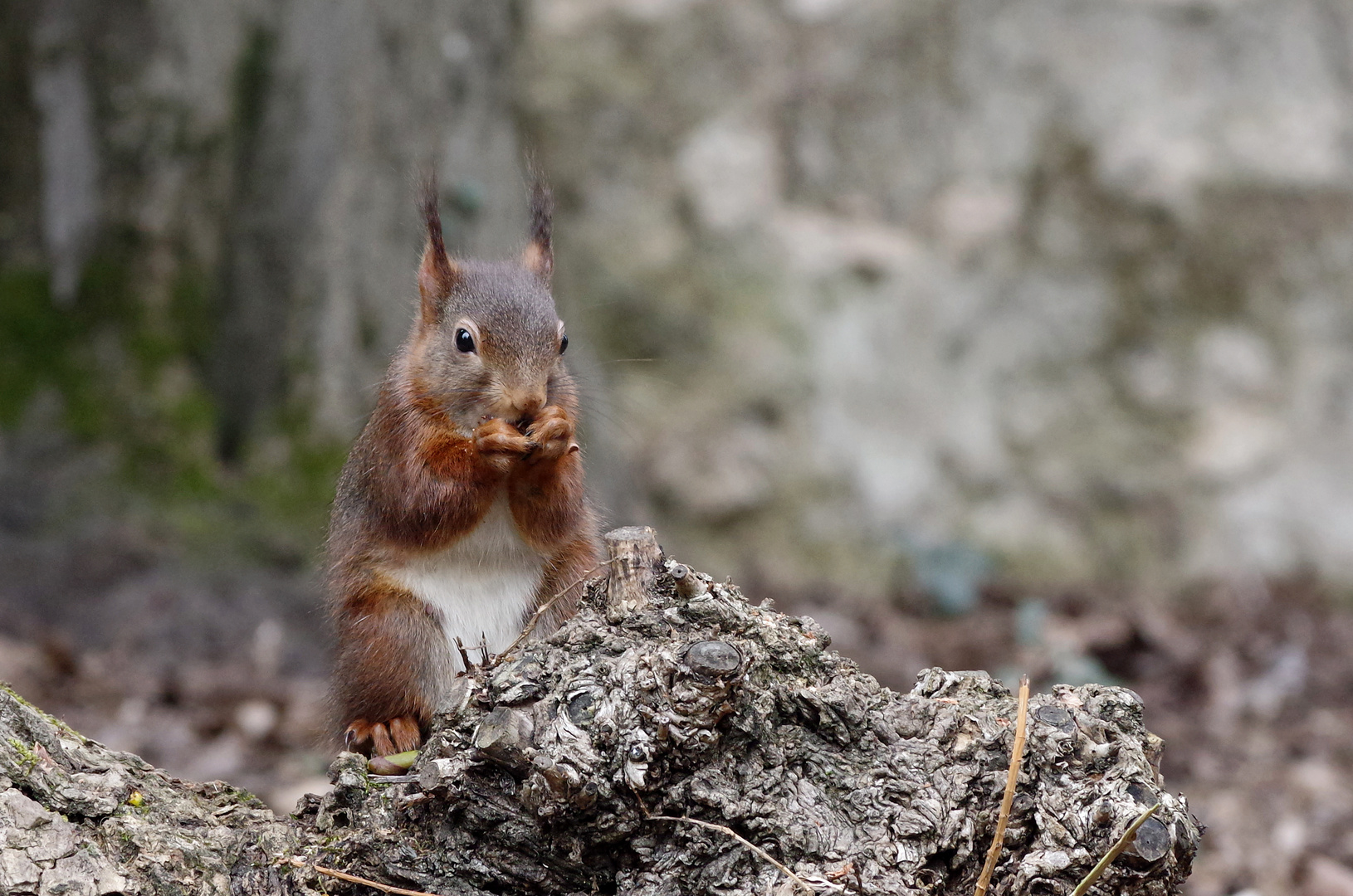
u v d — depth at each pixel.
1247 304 17.38
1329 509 16.58
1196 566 16.42
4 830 4.53
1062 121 17.89
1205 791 10.14
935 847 4.59
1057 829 4.66
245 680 11.20
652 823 4.63
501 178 14.27
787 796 4.65
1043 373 17.23
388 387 6.86
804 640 4.92
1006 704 4.95
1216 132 17.78
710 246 17.58
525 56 17.83
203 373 13.30
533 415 6.65
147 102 13.10
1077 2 18.08
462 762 4.68
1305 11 17.97
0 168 13.19
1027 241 17.59
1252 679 13.12
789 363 17.00
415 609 6.54
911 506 16.66
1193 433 17.02
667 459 16.56
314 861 4.80
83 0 13.05
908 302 17.31
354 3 13.25
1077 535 16.62
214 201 13.26
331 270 13.30
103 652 11.42
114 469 12.81
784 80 18.12
